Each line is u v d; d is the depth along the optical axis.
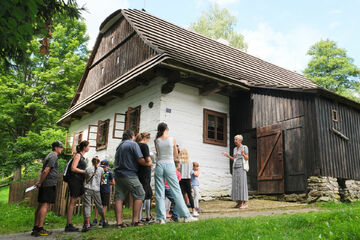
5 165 15.44
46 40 7.30
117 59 15.11
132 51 13.70
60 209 8.66
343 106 11.23
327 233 4.07
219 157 12.28
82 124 17.53
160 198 5.79
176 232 4.50
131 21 13.65
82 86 18.98
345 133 10.91
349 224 4.16
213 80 11.26
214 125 12.51
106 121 14.62
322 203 9.09
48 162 6.12
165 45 12.45
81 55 23.62
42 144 15.20
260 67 15.97
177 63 10.16
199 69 10.59
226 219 5.49
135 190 5.74
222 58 14.16
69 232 6.23
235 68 13.73
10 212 9.24
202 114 12.15
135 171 5.78
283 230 4.47
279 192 10.55
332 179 9.77
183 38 14.18
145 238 4.52
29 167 14.95
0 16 4.18
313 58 29.47
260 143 11.60
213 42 15.77
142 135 6.33
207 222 5.13
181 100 11.68
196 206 8.33
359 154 11.29
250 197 11.20
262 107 11.82
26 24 4.52
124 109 13.36
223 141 12.58
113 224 6.80
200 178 11.55
